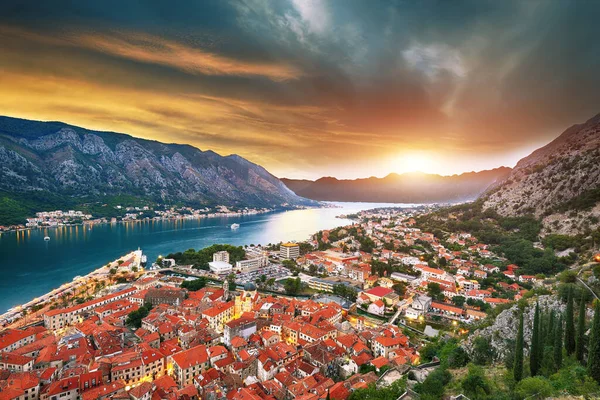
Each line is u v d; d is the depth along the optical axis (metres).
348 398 115.81
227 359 153.62
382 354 160.25
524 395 83.00
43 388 129.38
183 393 130.38
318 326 184.62
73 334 180.12
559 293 123.38
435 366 131.38
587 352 97.44
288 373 138.25
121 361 144.88
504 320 126.88
